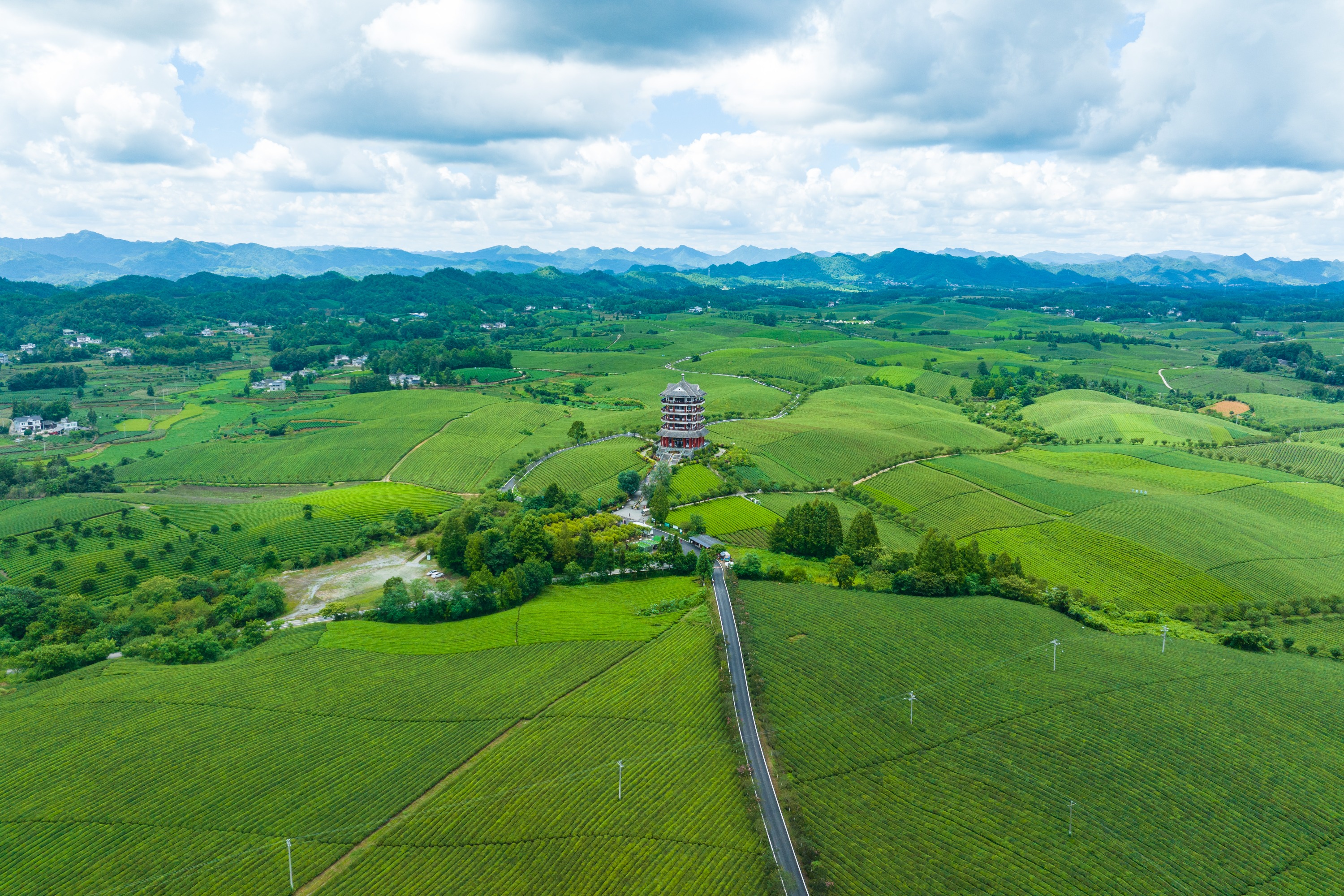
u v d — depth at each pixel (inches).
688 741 5226.4
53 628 6924.2
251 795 4726.9
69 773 4884.4
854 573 7652.6
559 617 6850.4
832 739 5275.6
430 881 4138.8
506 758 5022.1
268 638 6727.4
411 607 7042.3
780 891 4065.0
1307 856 4338.1
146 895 4057.6
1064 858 4323.3
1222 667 6048.2
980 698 5689.0
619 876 4133.9
